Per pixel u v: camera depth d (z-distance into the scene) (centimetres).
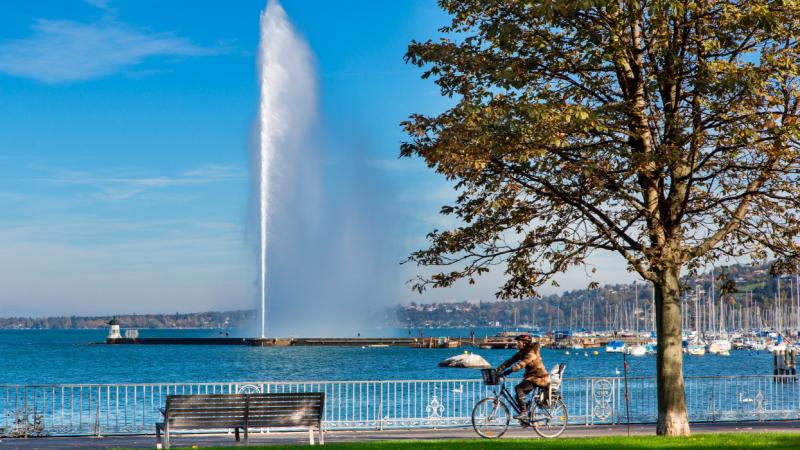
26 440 2598
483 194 2509
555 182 2352
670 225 2333
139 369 12088
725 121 2217
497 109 2222
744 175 2417
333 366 12419
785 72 2220
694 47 2269
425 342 19062
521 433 2669
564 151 2298
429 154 2262
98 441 2567
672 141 2230
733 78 2067
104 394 6844
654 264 2264
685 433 2342
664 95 2347
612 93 2423
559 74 2411
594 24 2350
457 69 2394
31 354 17562
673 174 2356
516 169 2295
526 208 2448
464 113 2264
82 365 13238
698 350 18175
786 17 2206
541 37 2383
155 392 7044
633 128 2311
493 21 2342
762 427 2925
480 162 2181
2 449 2361
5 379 10244
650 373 11681
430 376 10050
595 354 17350
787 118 2298
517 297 2553
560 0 2125
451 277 2519
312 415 2286
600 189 2247
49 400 6066
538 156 2248
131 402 5838
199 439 2622
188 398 2195
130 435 2766
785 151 2225
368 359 14400
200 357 15200
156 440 2395
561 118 2167
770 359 16525
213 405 2216
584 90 2405
